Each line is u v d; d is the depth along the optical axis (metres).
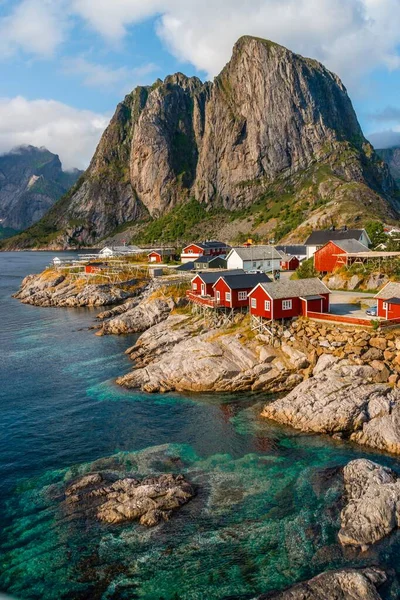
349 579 24.05
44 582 26.50
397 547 27.22
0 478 36.97
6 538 29.94
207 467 37.12
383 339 50.06
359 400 42.88
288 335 56.88
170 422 46.12
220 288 68.44
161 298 89.56
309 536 28.67
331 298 71.62
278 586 25.28
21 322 98.56
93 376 61.31
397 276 74.88
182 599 24.95
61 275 138.38
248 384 53.34
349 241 87.44
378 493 30.12
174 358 57.72
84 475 35.94
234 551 27.88
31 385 58.75
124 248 184.88
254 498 32.69
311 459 37.75
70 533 30.09
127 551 28.34
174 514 31.17
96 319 98.19
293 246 123.00
